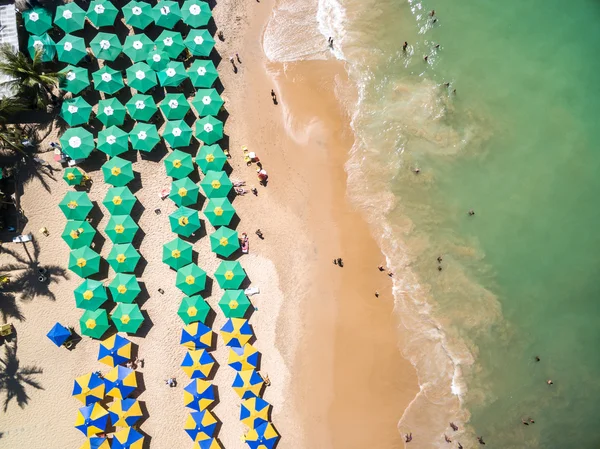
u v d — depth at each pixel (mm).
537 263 25516
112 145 24906
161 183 25781
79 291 23859
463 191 26078
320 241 25516
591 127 26828
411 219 25594
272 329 24828
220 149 25312
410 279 24969
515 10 27547
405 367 24172
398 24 27359
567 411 23953
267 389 24312
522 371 24266
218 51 26953
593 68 27328
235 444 23938
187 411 24281
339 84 26797
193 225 24547
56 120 25859
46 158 25672
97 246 25219
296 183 26031
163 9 25859
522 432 23688
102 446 23234
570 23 27547
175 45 25844
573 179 26406
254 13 27375
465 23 27422
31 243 25188
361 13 27422
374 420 23812
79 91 25266
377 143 26250
